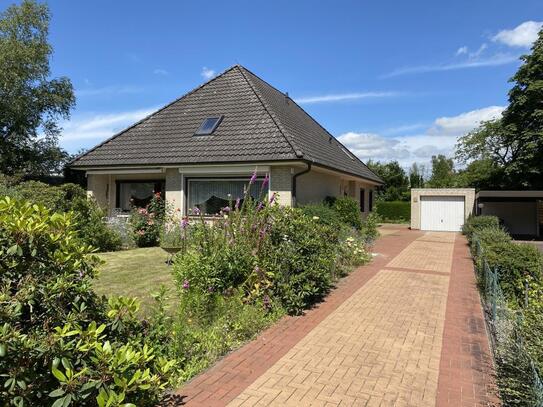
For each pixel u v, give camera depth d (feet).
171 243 36.04
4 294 9.77
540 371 12.73
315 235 26.00
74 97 99.71
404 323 21.49
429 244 59.88
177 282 23.03
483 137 110.63
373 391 14.20
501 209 95.09
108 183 57.31
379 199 148.46
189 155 47.96
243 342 18.22
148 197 55.88
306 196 50.98
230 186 47.85
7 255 10.59
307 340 18.79
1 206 11.23
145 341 13.75
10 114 87.15
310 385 14.51
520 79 82.84
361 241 44.75
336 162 58.65
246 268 22.81
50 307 10.66
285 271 23.12
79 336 10.78
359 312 23.29
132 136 56.03
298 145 45.65
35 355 9.46
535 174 83.92
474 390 14.38
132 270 32.65
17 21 89.40
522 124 83.76
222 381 14.61
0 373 9.06
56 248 11.56
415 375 15.47
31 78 91.04
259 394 13.79
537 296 21.38
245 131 49.01
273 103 58.59
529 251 27.14
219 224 25.45
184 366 15.17
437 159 206.69
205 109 56.18
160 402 13.00
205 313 20.43
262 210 25.68
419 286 30.22
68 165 54.39
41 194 43.91
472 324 21.50
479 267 31.99
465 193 89.51
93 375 10.14
